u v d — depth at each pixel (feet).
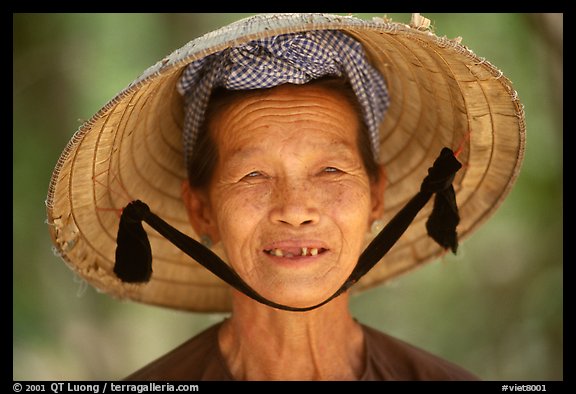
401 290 20.27
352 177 7.50
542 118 16.22
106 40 18.44
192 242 7.57
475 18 16.87
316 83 7.57
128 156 7.88
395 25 6.43
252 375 7.90
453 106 7.88
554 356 17.25
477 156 8.11
